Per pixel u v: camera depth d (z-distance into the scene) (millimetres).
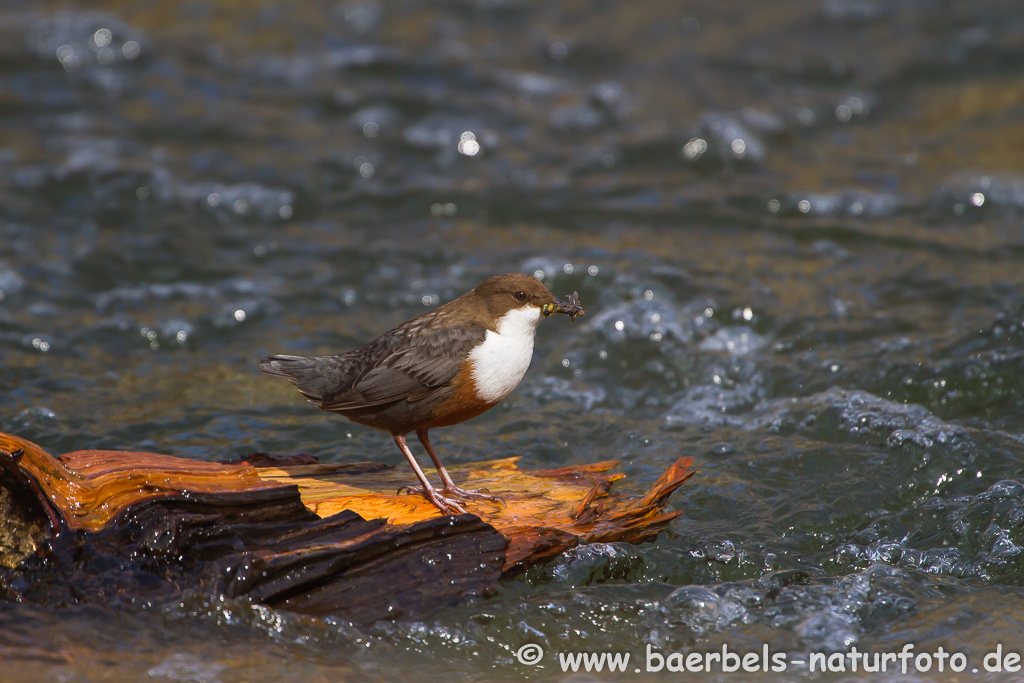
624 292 13461
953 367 10727
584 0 26875
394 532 6887
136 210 16125
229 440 9672
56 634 6219
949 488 8539
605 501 8008
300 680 6031
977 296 12672
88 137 18766
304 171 17891
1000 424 9781
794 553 7746
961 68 23109
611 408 10945
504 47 24234
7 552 6547
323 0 26188
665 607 7039
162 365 11664
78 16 23328
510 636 6695
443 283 13891
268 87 21688
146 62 22344
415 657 6438
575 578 7328
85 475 6867
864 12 26016
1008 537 7742
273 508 6828
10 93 20500
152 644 6227
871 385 10766
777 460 9188
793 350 11812
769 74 23172
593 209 16578
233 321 12805
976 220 15562
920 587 7277
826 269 14039
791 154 19281
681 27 25594
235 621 6395
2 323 12258
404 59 22984
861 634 6770
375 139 19469
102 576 6516
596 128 20297
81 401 10484
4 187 16500
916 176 17750
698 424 10328
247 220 16172
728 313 12656
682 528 8039
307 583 6609
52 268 13930
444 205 16750
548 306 7695
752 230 15586
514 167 18422
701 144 19328
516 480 8273
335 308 13297
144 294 13422
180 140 18984
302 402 10703
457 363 7461
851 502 8359
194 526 6613
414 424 7648
